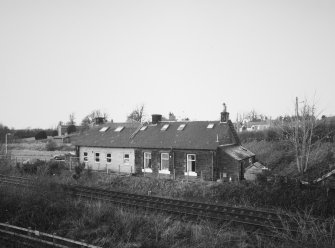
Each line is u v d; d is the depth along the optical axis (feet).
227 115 111.86
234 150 107.55
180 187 86.89
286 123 127.34
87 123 329.11
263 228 52.47
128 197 75.66
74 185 88.84
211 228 50.93
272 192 72.90
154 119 125.59
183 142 107.55
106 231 49.93
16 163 123.54
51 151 202.08
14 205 58.80
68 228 53.01
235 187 79.82
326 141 120.88
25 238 47.42
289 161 112.78
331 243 41.91
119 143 119.75
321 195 66.80
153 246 45.47
